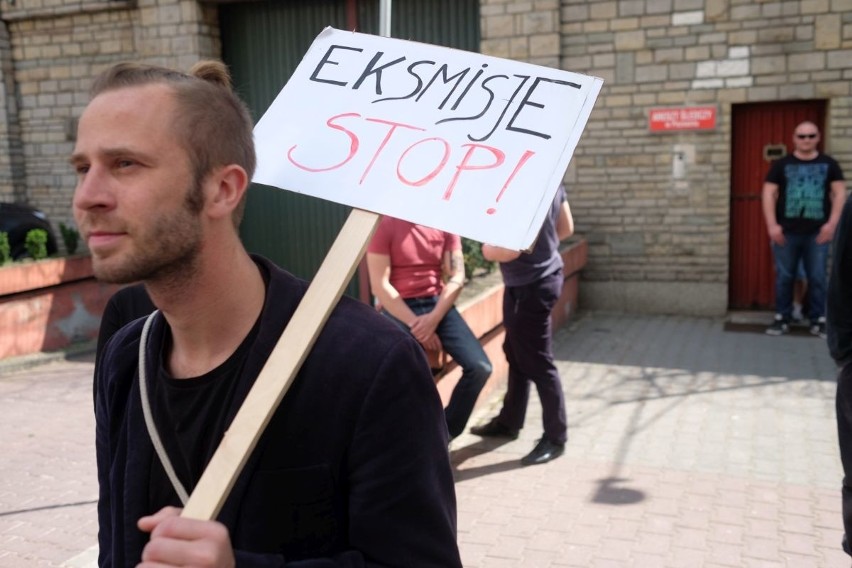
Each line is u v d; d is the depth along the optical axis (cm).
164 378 133
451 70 164
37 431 602
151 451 134
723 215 911
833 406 608
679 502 450
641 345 812
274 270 137
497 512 442
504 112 156
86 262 880
